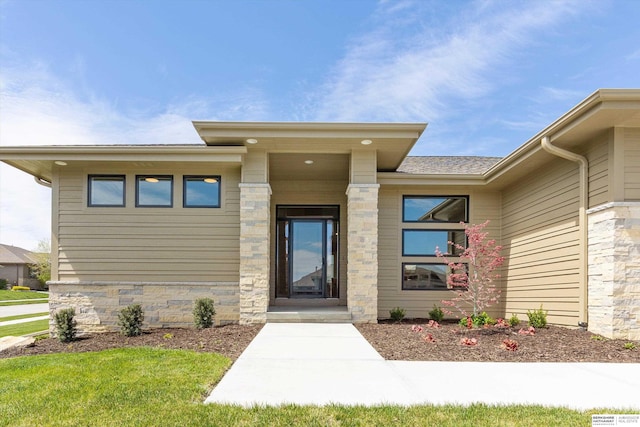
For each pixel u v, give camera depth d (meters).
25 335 9.72
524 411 3.82
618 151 6.89
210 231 9.62
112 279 9.48
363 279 9.26
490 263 9.05
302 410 3.83
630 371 5.19
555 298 8.53
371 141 8.85
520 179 10.15
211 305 8.80
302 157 10.07
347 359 5.76
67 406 3.94
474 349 6.34
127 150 9.02
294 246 12.41
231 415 3.71
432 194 11.31
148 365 5.35
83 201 9.57
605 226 7.00
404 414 3.75
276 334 7.68
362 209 9.34
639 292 6.76
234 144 9.16
